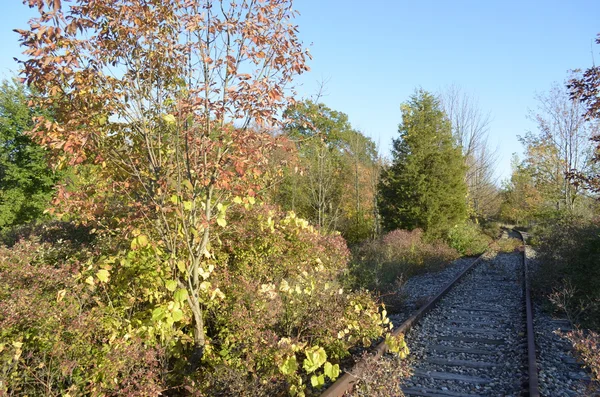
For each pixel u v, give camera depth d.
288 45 4.21
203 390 4.13
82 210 4.30
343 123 25.70
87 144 3.96
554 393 4.68
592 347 4.59
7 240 9.91
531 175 23.86
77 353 3.72
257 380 4.19
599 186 7.25
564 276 8.79
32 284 3.99
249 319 4.52
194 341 4.55
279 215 6.53
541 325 7.50
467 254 20.19
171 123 4.06
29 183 19.47
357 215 22.03
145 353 3.79
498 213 45.88
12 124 19.48
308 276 5.74
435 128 22.58
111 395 3.70
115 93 3.92
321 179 16.80
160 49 3.92
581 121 19.98
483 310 8.90
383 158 26.39
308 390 4.72
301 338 5.26
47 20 3.46
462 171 22.22
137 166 4.33
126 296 4.64
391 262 12.75
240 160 3.89
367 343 5.62
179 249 4.33
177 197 3.93
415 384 5.17
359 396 4.43
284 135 4.62
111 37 3.98
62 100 4.00
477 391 4.94
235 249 5.73
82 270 4.41
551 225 14.02
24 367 3.49
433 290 11.20
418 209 20.38
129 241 4.73
